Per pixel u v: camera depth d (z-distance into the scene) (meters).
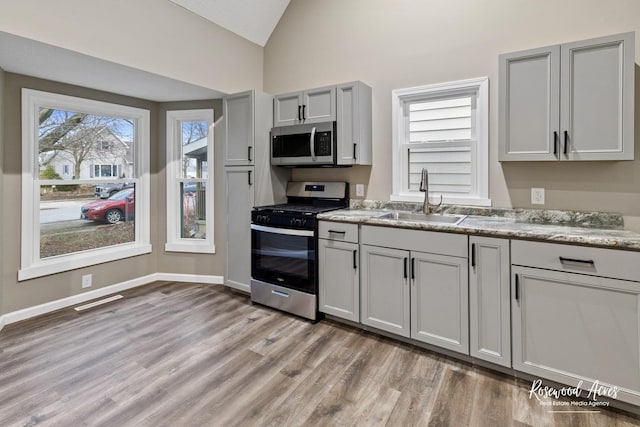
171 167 3.88
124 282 3.66
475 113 2.76
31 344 2.46
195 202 3.96
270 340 2.55
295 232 2.92
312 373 2.12
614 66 1.98
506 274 2.03
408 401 1.86
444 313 2.26
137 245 3.81
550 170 2.43
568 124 2.10
